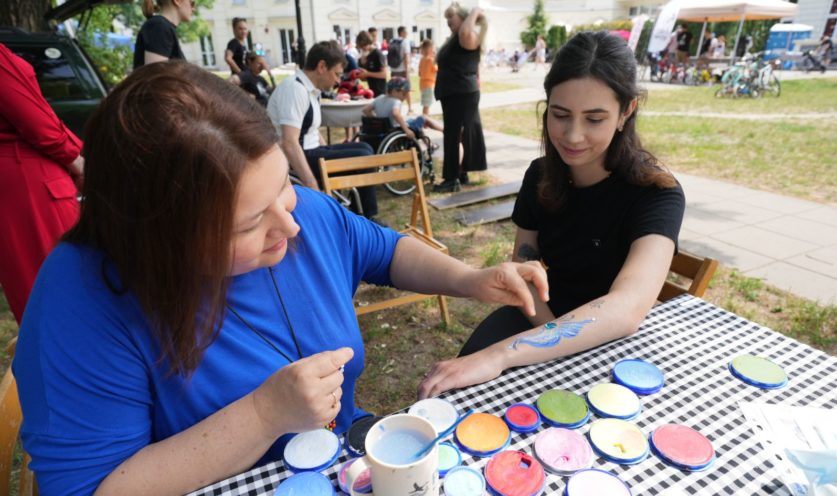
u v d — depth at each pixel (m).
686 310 1.33
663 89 13.77
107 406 0.77
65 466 0.74
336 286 1.10
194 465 0.78
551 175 1.57
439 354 2.69
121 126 0.63
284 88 3.31
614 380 1.06
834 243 3.75
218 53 28.33
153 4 3.72
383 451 0.73
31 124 1.86
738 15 14.45
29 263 2.04
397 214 4.58
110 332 0.77
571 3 30.88
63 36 3.79
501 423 0.95
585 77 1.33
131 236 0.68
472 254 3.80
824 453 0.82
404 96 4.93
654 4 29.36
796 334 2.67
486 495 0.81
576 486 0.81
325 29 27.77
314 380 0.78
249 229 0.72
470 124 5.01
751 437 0.90
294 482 0.83
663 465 0.85
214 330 0.85
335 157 3.74
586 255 1.59
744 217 4.27
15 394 1.02
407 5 29.03
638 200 1.47
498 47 30.50
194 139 0.63
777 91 11.95
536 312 1.66
